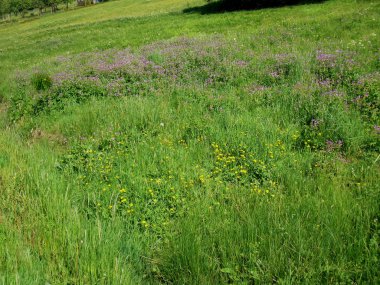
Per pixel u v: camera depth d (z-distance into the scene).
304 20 21.03
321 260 3.84
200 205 5.04
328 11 23.83
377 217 4.46
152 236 4.70
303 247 4.00
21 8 132.25
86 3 107.94
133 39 24.41
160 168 6.34
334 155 6.46
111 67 14.48
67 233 4.28
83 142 8.15
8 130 9.77
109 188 5.77
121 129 8.54
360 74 10.28
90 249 4.09
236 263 4.00
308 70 11.05
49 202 5.16
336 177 5.57
